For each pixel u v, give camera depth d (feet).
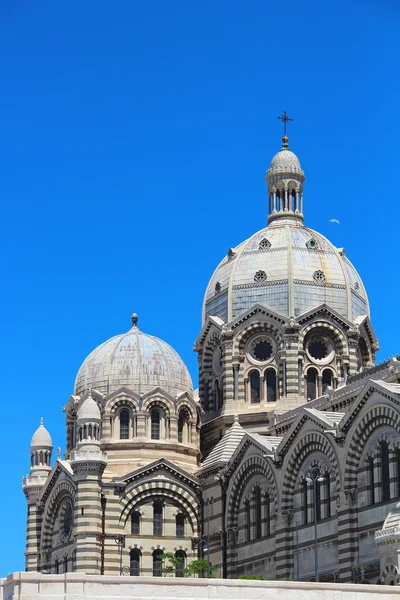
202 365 504.84
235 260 499.92
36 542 492.13
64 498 476.95
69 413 499.92
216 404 497.87
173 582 257.14
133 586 254.88
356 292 498.28
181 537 465.47
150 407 482.28
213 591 258.57
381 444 368.27
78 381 501.15
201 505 467.93
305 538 399.24
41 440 506.89
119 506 460.14
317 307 482.28
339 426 381.19
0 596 262.47
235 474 442.91
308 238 503.20
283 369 476.95
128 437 480.64
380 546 315.37
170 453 478.18
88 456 457.68
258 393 483.10
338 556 379.14
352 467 376.48
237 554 439.22
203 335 504.02
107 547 454.81
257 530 431.43
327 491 392.47
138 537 460.96
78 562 449.89
